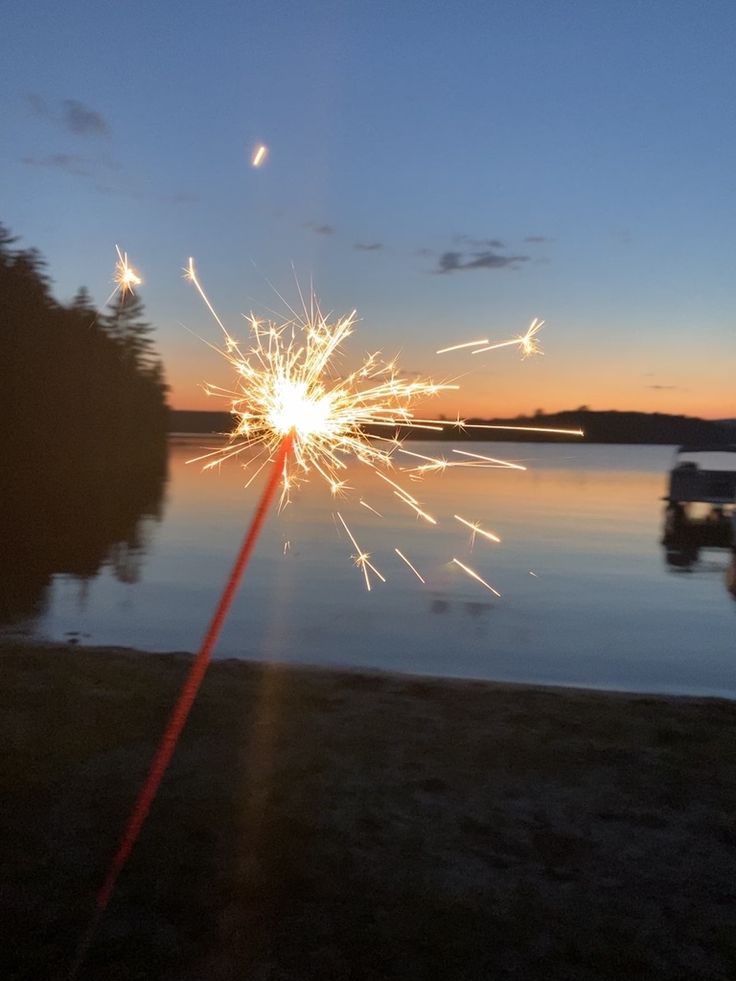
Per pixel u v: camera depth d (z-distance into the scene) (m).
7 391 32.94
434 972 3.17
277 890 3.66
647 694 7.08
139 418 41.88
